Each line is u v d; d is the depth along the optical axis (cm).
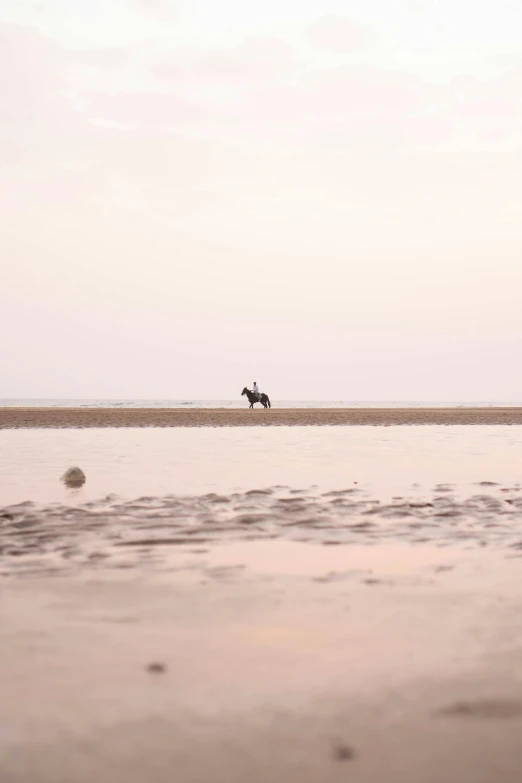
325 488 847
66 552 483
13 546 501
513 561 459
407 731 217
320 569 434
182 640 299
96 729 217
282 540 530
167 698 240
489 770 196
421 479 952
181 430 2391
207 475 982
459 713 229
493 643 296
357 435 2112
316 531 567
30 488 830
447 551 491
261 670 265
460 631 312
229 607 349
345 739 212
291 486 864
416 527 588
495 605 353
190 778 191
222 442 1741
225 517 630
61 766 196
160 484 877
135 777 191
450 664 271
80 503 708
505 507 702
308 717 226
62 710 230
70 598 364
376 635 306
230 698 240
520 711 231
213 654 282
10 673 260
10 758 200
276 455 1344
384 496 779
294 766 197
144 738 212
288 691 246
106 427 2588
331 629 314
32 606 349
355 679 257
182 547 502
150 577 411
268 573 423
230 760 200
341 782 190
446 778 192
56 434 2097
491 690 247
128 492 798
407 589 385
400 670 266
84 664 270
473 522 614
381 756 203
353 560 461
